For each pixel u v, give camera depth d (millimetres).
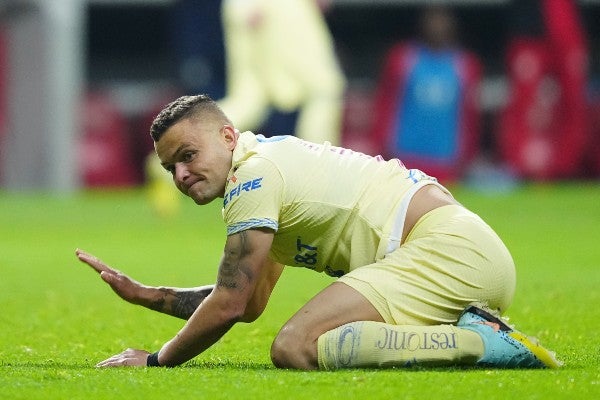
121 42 90438
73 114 79375
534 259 41125
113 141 80000
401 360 16844
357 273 17453
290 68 65062
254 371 16938
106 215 65000
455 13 86750
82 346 21469
